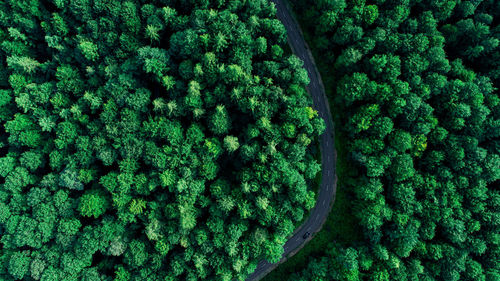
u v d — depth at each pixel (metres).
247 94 66.38
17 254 69.50
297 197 68.19
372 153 70.44
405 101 65.75
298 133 69.75
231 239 69.25
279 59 69.12
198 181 70.38
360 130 69.12
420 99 65.25
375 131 68.50
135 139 67.88
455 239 67.50
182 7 67.94
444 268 68.88
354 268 68.50
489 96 68.69
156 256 70.69
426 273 69.75
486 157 67.38
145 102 68.19
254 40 67.81
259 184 69.06
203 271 70.62
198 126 70.31
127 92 67.56
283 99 65.81
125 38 66.12
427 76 67.81
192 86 64.12
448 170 68.38
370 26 68.69
